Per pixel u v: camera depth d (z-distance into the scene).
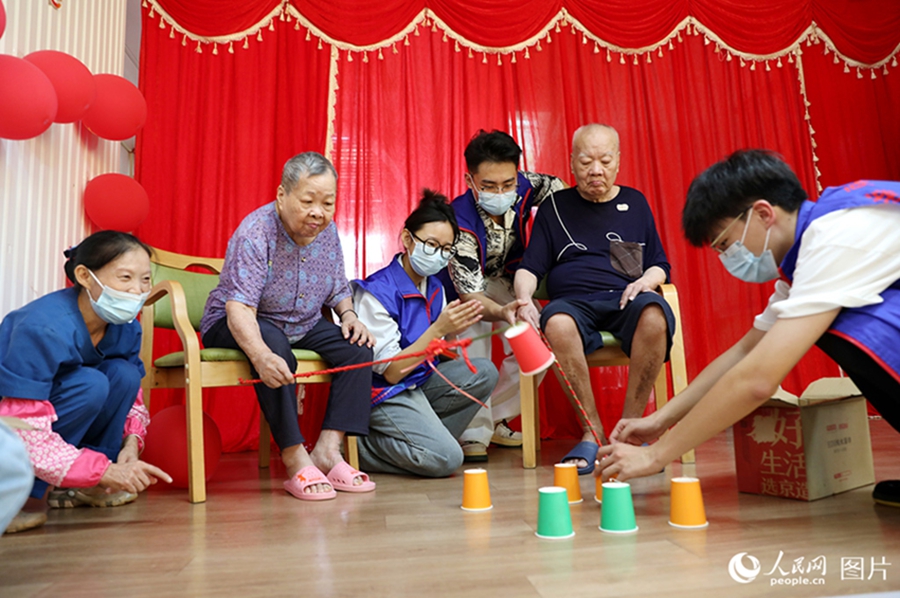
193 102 3.01
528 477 1.92
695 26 3.52
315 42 3.14
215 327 1.85
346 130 3.13
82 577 1.01
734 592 0.86
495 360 3.03
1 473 0.74
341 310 2.05
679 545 1.10
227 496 1.74
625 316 2.02
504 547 1.12
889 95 3.69
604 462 1.31
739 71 3.55
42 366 1.38
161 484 1.89
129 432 1.74
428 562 1.05
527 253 2.32
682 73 3.47
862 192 1.16
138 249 1.49
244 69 3.06
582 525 1.26
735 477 1.75
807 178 3.55
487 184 2.36
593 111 3.36
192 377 1.69
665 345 1.97
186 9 3.02
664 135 3.41
